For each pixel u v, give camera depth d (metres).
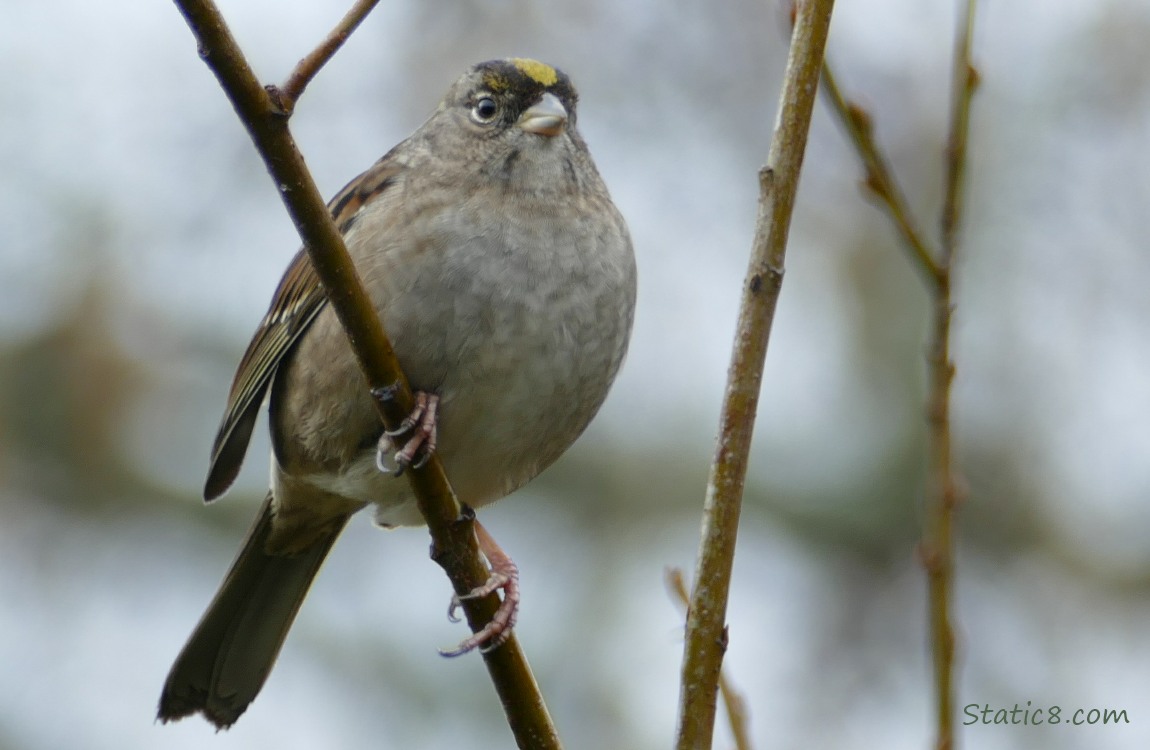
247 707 7.91
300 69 5.27
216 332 12.95
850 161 13.29
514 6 12.62
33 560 13.06
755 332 4.93
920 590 13.20
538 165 7.06
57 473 13.08
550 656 12.39
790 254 13.55
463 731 11.73
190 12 5.04
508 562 7.18
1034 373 13.03
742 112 13.14
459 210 6.95
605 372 7.27
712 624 4.88
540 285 6.91
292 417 7.40
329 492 7.62
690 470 13.10
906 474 13.25
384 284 6.86
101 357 12.80
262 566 8.08
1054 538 13.06
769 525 13.42
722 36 13.09
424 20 12.49
